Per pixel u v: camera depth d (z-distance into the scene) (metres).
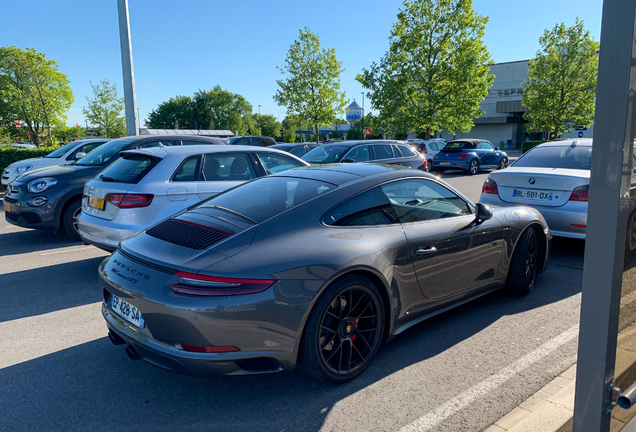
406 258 3.00
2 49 39.09
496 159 20.14
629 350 1.52
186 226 2.85
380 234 2.91
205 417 2.46
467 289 3.59
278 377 2.88
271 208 2.84
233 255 2.43
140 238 2.92
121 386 2.80
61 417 2.48
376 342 2.86
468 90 25.17
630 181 1.30
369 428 2.33
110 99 36.03
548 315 3.79
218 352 2.30
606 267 1.31
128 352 2.64
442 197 3.55
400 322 3.06
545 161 6.17
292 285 2.40
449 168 18.94
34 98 38.09
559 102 31.31
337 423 2.38
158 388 2.78
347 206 2.92
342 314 2.70
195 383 2.83
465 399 2.57
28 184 6.55
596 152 1.29
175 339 2.32
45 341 3.46
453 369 2.92
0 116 40.84
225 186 5.43
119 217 4.74
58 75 42.59
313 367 2.54
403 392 2.66
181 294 2.31
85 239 5.08
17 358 3.19
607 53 1.22
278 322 2.37
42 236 7.55
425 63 25.45
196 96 101.19
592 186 1.31
